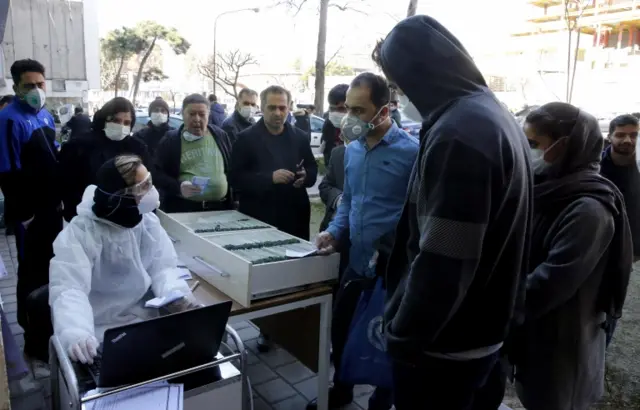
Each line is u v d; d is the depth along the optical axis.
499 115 1.18
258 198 2.98
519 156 1.19
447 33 1.26
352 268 2.20
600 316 1.75
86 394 1.31
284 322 2.41
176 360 1.42
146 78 38.03
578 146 1.66
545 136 1.68
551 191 1.68
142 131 4.54
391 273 1.41
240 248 2.13
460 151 1.10
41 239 2.76
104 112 2.72
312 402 2.35
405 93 1.31
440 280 1.11
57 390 1.53
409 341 1.20
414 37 1.25
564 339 1.70
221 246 2.10
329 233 2.25
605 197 1.61
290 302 1.95
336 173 2.88
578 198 1.62
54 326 1.54
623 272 1.70
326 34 11.83
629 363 2.91
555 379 1.71
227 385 1.51
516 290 1.26
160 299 1.71
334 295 2.38
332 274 2.09
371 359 1.93
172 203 3.06
